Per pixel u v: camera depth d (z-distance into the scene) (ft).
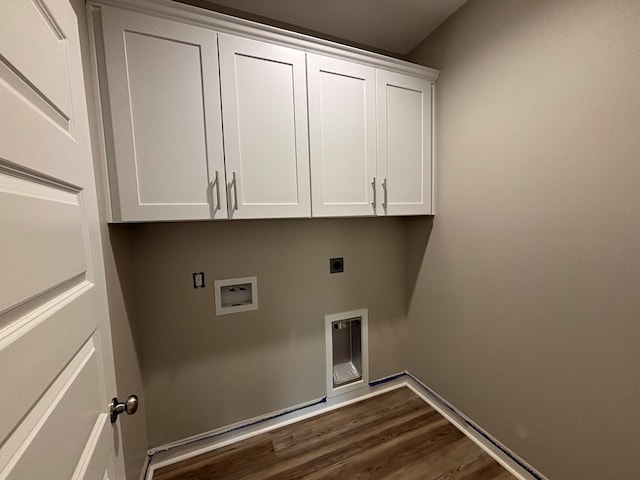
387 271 6.82
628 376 3.24
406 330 7.07
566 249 3.75
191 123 3.81
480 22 4.67
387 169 5.27
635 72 3.03
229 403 5.41
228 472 4.61
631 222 3.14
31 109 1.51
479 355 5.13
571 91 3.57
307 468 4.64
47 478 1.42
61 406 1.60
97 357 2.25
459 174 5.28
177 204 3.80
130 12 3.45
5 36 1.31
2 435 1.11
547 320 4.02
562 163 3.72
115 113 3.47
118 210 3.52
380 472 4.54
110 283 3.49
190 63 3.76
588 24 3.36
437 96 5.63
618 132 3.19
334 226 6.18
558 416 3.95
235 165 4.08
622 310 3.26
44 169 1.61
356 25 5.41
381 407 6.11
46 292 1.57
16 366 1.23
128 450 3.82
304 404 6.07
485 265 4.91
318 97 4.58
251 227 5.42
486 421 5.04
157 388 4.86
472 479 4.38
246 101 4.10
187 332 5.03
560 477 3.96
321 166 4.68
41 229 1.52
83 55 3.09
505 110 4.39
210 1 4.68
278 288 5.71
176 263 4.90
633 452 3.24
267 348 5.67
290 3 4.78
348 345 6.96
